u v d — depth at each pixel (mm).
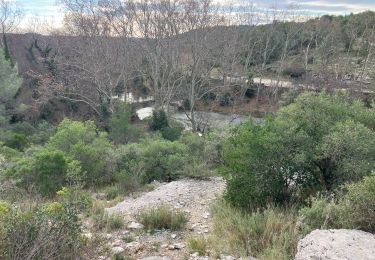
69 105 34406
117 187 11344
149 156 13828
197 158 13422
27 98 33750
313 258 4262
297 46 58344
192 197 9516
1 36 47062
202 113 35031
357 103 9406
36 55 42844
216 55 38875
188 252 5406
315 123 8227
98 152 13492
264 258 4852
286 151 7441
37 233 4375
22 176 10648
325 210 5695
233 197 7797
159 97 33375
